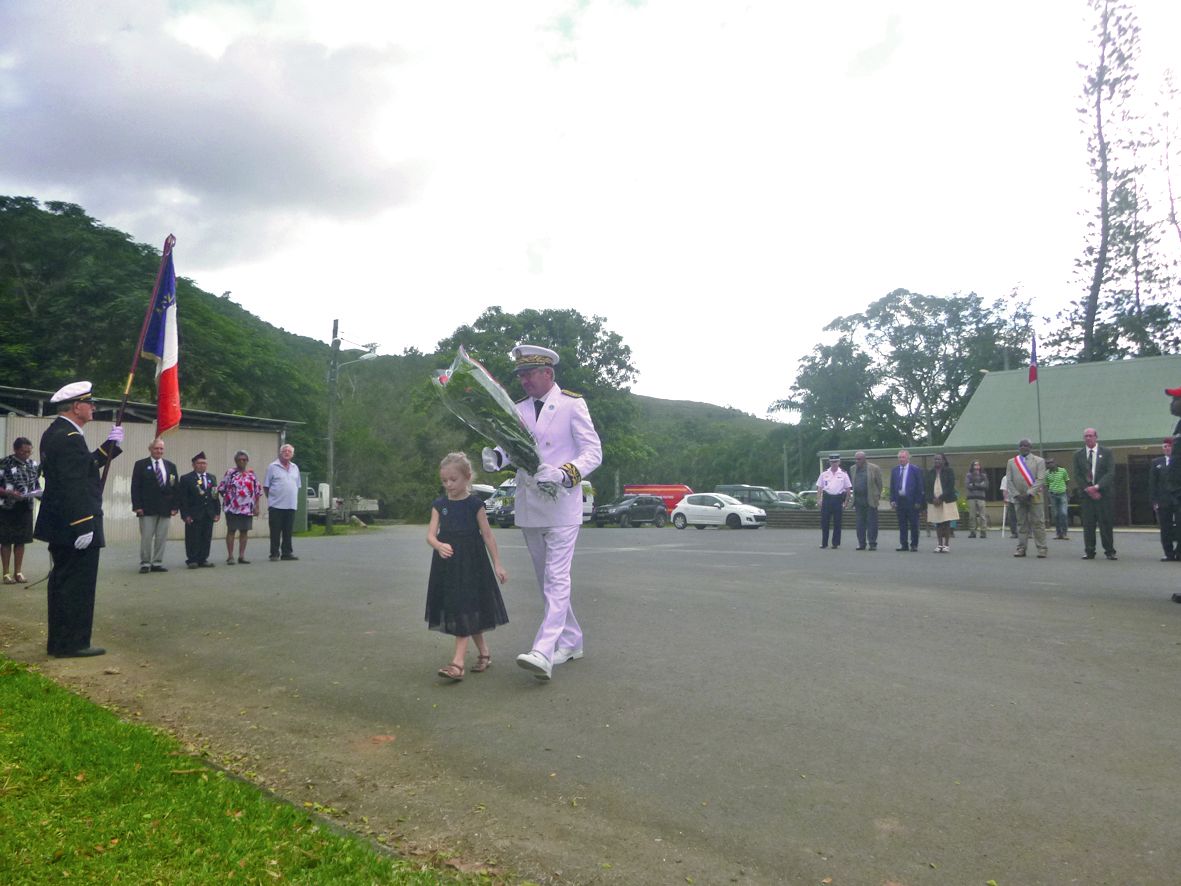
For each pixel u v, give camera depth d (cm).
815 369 6147
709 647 652
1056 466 1950
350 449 5441
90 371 3212
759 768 414
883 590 942
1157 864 317
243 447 2812
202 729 492
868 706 498
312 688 570
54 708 489
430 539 575
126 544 2167
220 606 877
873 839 343
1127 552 1512
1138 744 431
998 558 1388
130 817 343
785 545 1900
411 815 378
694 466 8825
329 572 1191
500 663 623
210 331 3422
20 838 319
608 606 842
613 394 5194
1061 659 599
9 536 1091
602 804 383
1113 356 4716
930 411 5828
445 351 5016
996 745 434
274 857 315
